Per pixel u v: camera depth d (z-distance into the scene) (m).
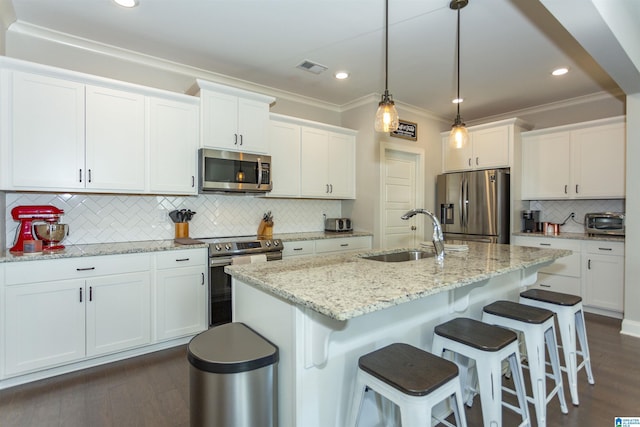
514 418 1.91
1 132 2.26
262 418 1.29
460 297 1.94
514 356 1.57
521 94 4.05
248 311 1.63
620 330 3.19
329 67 3.33
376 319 1.55
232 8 2.37
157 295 2.69
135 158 2.79
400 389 1.13
